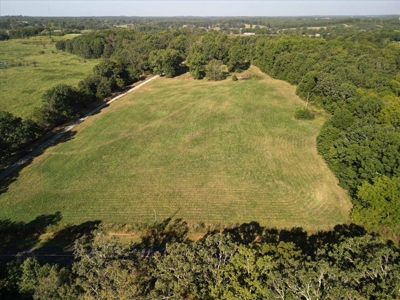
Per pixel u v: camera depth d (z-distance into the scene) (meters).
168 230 42.78
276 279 25.16
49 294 26.72
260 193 50.16
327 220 43.59
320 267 25.12
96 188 52.62
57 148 67.81
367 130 50.16
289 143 67.19
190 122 80.56
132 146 68.00
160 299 25.17
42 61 163.00
